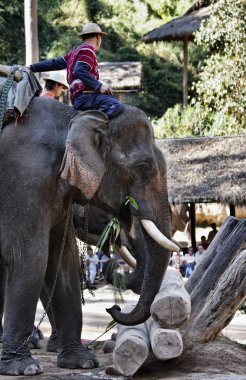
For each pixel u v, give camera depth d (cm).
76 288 740
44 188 681
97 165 673
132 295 1722
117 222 715
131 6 4491
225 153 2150
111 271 789
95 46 754
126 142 693
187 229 2595
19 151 686
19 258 678
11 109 694
